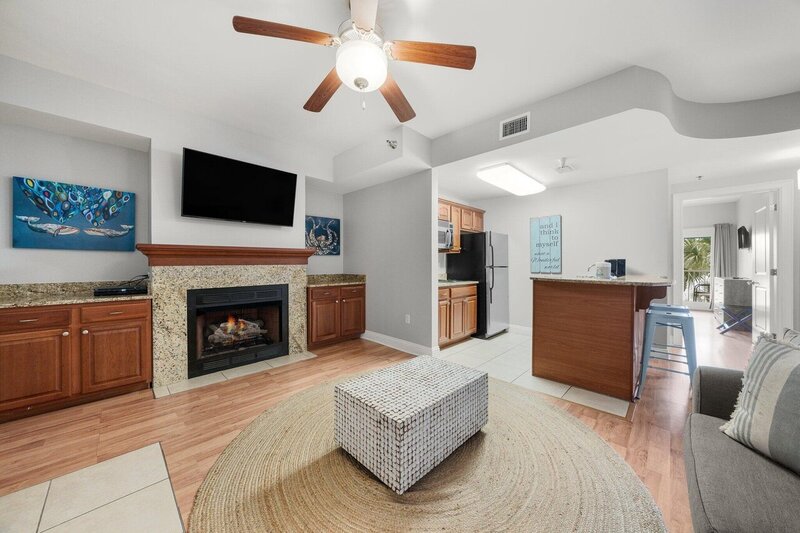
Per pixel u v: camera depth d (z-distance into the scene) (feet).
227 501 4.50
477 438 6.01
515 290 16.22
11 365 6.86
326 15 5.99
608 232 13.26
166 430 6.55
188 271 9.42
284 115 9.90
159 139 9.23
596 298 8.47
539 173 12.39
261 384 9.02
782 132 7.91
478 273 15.08
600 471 5.10
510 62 7.10
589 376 8.56
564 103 8.27
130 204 9.84
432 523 4.08
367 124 10.46
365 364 10.81
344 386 5.50
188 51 6.97
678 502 4.55
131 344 8.38
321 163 13.05
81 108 8.02
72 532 4.08
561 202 14.66
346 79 5.67
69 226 8.89
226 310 10.80
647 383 9.12
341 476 4.99
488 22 5.97
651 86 7.14
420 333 12.13
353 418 5.14
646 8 5.53
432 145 11.53
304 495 4.59
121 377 8.21
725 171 11.57
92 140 9.23
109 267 9.54
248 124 10.52
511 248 16.35
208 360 9.85
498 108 9.22
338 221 15.70
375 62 5.31
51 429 6.58
